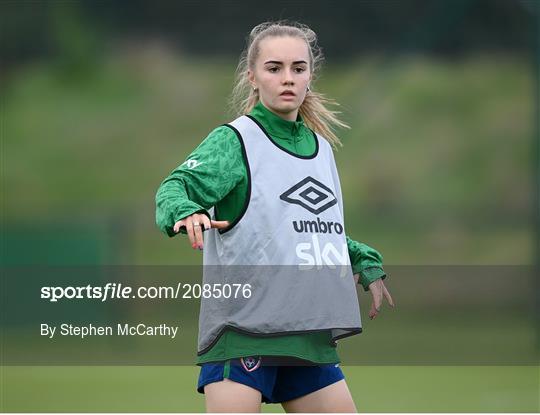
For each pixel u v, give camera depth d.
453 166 77.06
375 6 89.44
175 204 11.84
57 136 85.75
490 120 82.06
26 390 29.39
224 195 12.55
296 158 13.09
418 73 87.50
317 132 14.42
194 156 12.62
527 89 84.62
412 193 74.19
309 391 13.17
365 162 77.94
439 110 83.50
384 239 65.06
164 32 96.12
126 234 53.47
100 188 79.81
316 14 90.50
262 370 12.62
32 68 95.69
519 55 89.25
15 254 48.62
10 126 87.31
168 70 92.44
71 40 96.31
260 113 13.17
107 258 49.47
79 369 35.06
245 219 12.66
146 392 28.64
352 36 89.75
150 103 88.62
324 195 13.16
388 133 80.69
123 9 97.44
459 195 73.75
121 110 88.44
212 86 89.50
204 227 11.75
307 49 13.36
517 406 25.14
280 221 12.73
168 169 81.50
